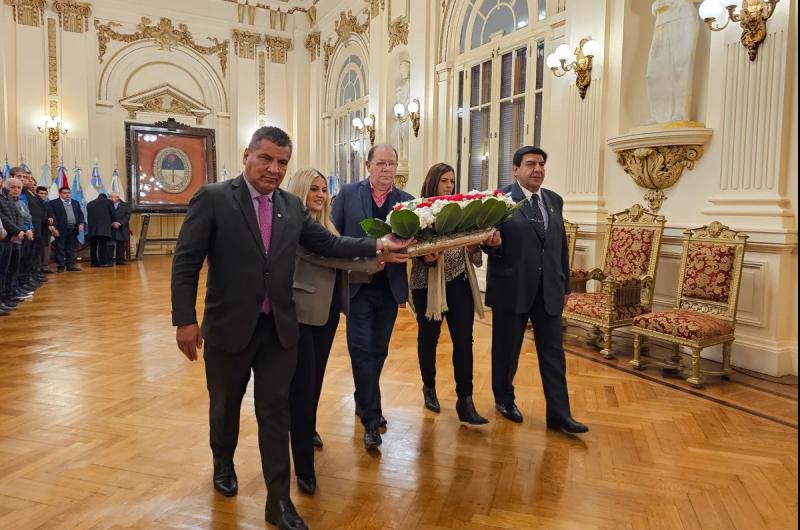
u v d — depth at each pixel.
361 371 2.77
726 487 2.39
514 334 3.06
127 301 6.84
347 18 11.77
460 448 2.76
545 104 6.53
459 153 8.23
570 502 2.26
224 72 13.48
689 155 4.57
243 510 2.17
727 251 4.06
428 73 8.57
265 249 2.04
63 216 9.63
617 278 4.75
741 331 4.23
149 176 12.67
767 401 3.47
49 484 2.35
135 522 2.08
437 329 3.18
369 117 10.31
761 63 4.07
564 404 2.95
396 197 2.99
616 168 5.25
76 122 11.69
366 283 2.80
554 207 3.05
